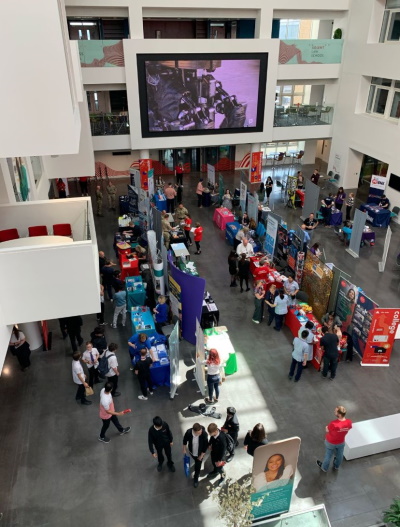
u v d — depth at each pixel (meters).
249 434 6.90
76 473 7.38
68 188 22.16
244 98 20.42
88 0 17.66
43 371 9.71
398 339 10.84
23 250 5.81
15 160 10.50
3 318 6.12
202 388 8.95
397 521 6.21
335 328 9.49
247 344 10.60
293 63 20.44
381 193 18.55
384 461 7.64
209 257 14.88
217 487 7.14
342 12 20.39
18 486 7.16
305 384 9.34
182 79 19.39
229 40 19.11
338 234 16.48
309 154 25.81
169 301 11.25
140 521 6.62
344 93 21.03
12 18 4.40
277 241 14.24
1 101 4.68
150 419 8.45
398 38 17.80
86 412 8.62
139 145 20.34
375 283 13.19
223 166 24.92
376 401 8.89
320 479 7.29
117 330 11.07
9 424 8.35
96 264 6.53
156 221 13.34
